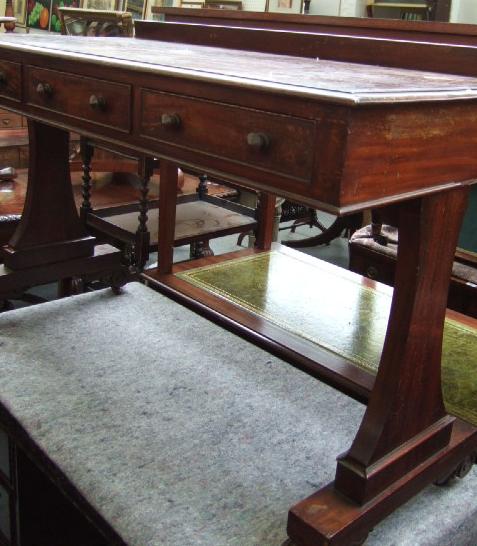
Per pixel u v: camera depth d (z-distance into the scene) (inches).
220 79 29.2
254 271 71.0
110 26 113.0
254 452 40.3
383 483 35.0
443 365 54.2
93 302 59.1
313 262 74.4
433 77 36.7
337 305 63.7
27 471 42.5
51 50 39.6
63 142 56.7
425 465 37.9
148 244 78.3
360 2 112.6
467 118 30.8
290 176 27.8
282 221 125.3
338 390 49.8
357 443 35.0
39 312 56.3
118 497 35.7
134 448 39.8
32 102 43.5
